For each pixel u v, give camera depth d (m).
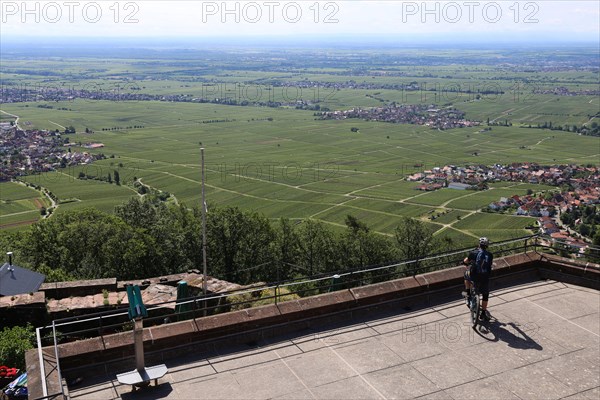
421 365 12.16
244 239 51.97
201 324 12.82
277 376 11.73
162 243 49.72
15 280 13.02
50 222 49.75
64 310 20.92
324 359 12.41
